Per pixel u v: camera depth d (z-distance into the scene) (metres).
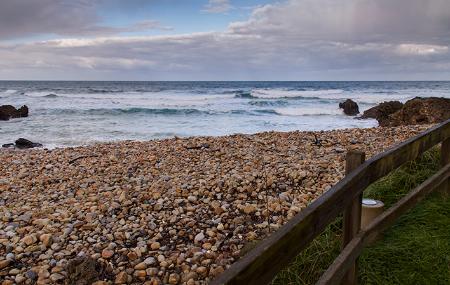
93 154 11.98
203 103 42.97
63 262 5.13
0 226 6.36
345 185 3.00
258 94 60.03
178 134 22.64
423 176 6.66
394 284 3.95
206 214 6.43
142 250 5.36
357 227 3.43
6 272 4.99
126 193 7.51
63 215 6.65
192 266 4.96
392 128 15.09
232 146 11.84
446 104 22.95
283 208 6.52
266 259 2.10
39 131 23.97
